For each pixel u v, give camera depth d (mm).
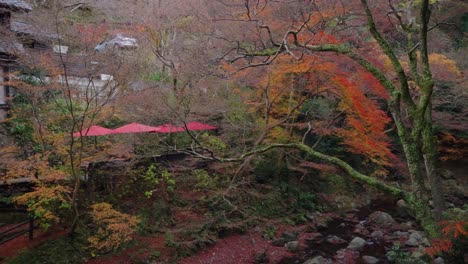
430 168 7520
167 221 10375
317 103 12156
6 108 10844
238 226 11031
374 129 9820
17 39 10102
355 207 13883
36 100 9266
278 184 13078
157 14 13180
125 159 10320
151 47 12250
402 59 12219
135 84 10836
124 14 13656
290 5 9398
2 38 9734
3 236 8523
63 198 8789
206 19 10844
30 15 10352
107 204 8555
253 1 9633
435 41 13969
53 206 8930
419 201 6551
